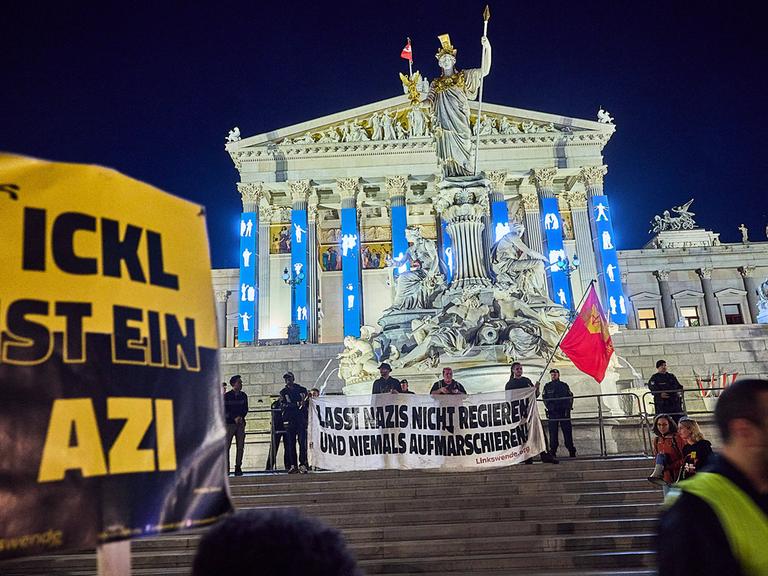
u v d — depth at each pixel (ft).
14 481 10.35
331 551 6.39
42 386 11.05
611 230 190.80
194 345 13.28
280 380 105.91
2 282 11.24
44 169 12.16
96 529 10.90
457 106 83.82
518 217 209.36
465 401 44.55
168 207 13.65
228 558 6.05
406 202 208.44
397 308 86.28
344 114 202.39
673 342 108.37
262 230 198.80
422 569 30.76
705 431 64.34
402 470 48.14
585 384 73.92
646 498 39.78
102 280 12.25
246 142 200.03
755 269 214.28
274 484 45.50
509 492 42.19
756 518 9.14
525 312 79.71
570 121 202.69
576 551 32.48
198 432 12.78
